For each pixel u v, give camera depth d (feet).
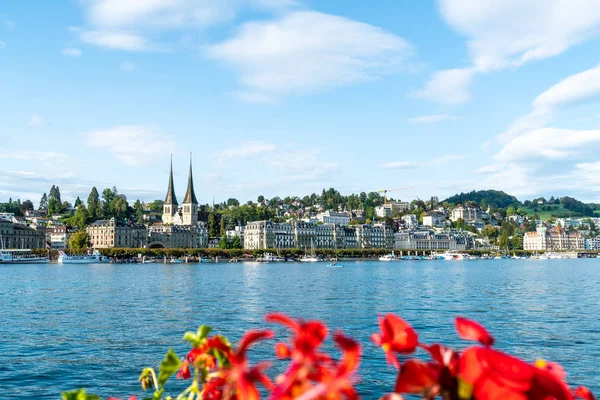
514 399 10.09
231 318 187.21
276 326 165.27
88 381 101.86
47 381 102.17
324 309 213.05
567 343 135.03
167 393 91.61
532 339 141.08
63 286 356.79
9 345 135.54
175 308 220.64
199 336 15.90
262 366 10.97
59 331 158.10
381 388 92.89
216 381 15.33
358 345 9.64
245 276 508.94
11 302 245.04
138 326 168.45
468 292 302.04
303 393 9.65
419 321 173.06
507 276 504.84
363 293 296.51
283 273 578.66
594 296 273.33
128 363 115.96
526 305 228.02
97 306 228.43
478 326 11.28
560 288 334.24
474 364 10.53
